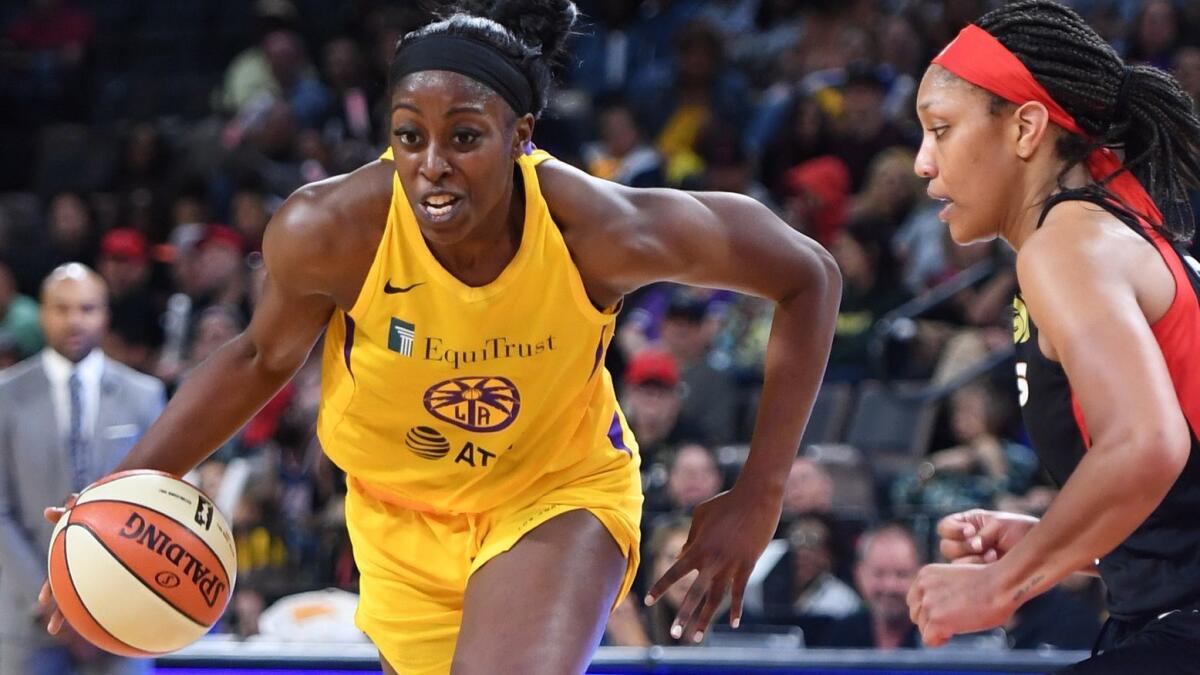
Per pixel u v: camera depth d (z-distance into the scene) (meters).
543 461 6.23
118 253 18.03
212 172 20.91
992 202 5.23
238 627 11.34
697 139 19.05
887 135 18.42
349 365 5.99
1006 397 13.91
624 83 22.05
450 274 5.62
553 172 5.75
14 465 10.80
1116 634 5.22
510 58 5.50
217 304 17.75
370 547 6.59
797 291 6.17
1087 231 4.74
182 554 5.99
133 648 6.02
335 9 24.06
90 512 6.00
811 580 11.09
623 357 16.45
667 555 10.66
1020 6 5.21
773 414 6.28
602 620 5.98
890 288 16.59
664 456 12.96
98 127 24.67
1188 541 4.88
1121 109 5.18
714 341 16.20
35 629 10.56
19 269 21.28
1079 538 4.37
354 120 21.56
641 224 5.74
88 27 25.59
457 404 5.93
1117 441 4.31
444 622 6.56
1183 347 4.75
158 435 6.24
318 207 5.71
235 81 22.73
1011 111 5.14
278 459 13.67
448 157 5.36
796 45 21.02
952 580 4.64
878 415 14.37
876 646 10.58
